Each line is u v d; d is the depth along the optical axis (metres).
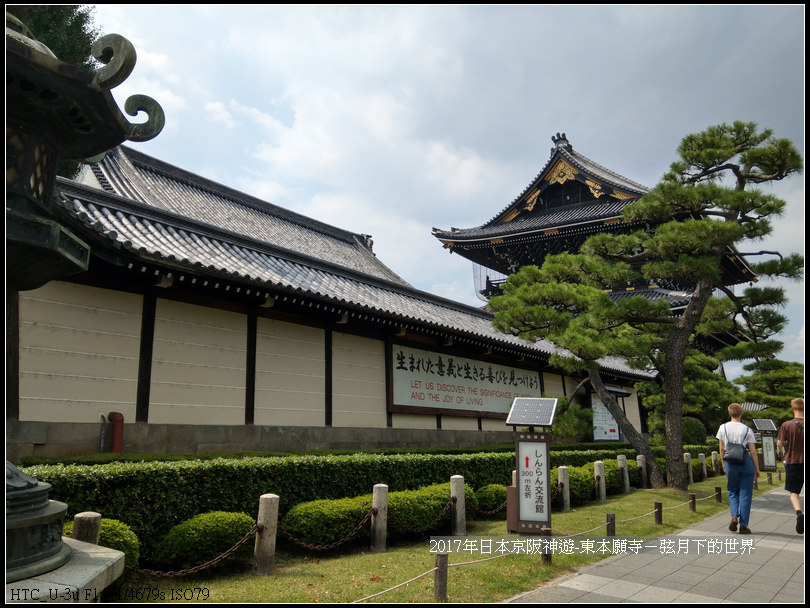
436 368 17.58
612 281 16.31
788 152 14.41
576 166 32.91
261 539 6.60
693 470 19.58
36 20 13.73
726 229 14.27
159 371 10.65
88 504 6.17
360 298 15.09
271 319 12.91
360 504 8.22
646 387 26.47
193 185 21.11
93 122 4.48
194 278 10.73
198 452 10.95
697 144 16.05
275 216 23.89
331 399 13.93
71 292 9.66
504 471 13.06
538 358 21.72
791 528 10.53
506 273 37.75
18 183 4.04
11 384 8.66
